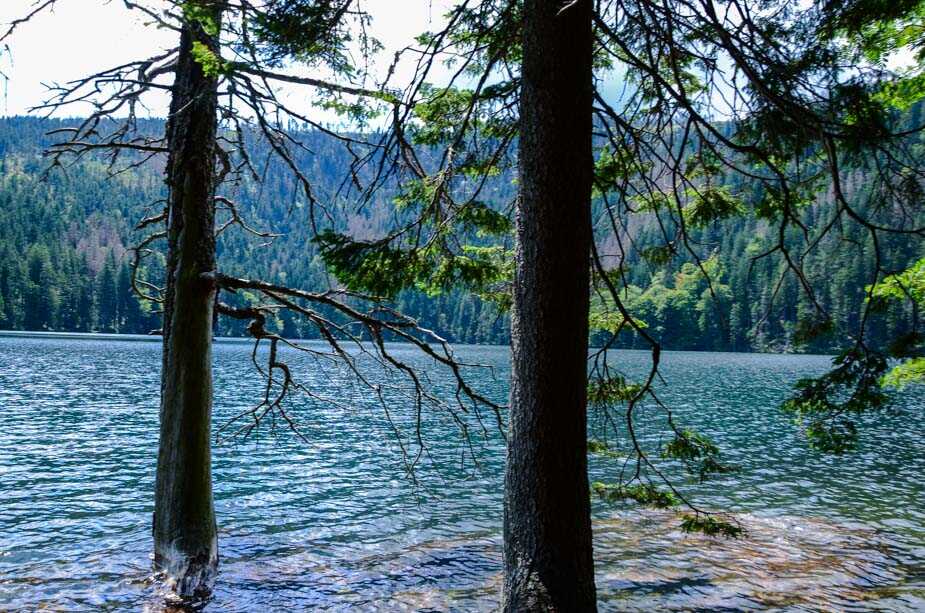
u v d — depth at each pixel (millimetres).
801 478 16062
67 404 25969
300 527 11258
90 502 12516
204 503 7828
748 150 5152
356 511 12336
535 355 4723
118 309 103812
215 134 7754
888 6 5105
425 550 10156
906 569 9641
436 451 18594
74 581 8422
